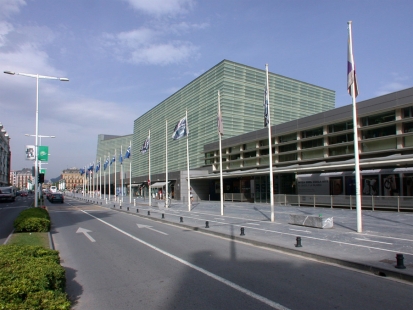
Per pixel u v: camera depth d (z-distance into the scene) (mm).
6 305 4156
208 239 13266
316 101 57062
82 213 28688
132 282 7230
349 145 32812
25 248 7086
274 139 43125
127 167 92500
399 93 28031
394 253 9680
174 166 64875
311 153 37531
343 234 13672
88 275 7859
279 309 5535
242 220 20062
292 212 25328
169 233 15125
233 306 5684
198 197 54438
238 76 52781
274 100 52219
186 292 6473
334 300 5953
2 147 106062
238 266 8578
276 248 10969
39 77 24984
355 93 14492
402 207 23328
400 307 5594
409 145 27875
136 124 84938
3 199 51781
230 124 51469
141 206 38812
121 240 13078
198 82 58531
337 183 30406
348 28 14641
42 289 4824
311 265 8688
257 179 42125
